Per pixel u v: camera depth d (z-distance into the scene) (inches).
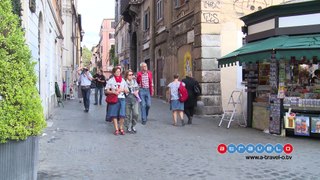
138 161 297.9
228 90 624.1
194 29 652.1
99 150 335.0
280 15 425.7
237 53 450.9
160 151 335.0
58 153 320.5
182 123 497.7
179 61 770.8
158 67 990.4
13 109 199.2
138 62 1256.8
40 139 378.3
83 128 455.2
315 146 364.8
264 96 467.5
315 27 405.7
